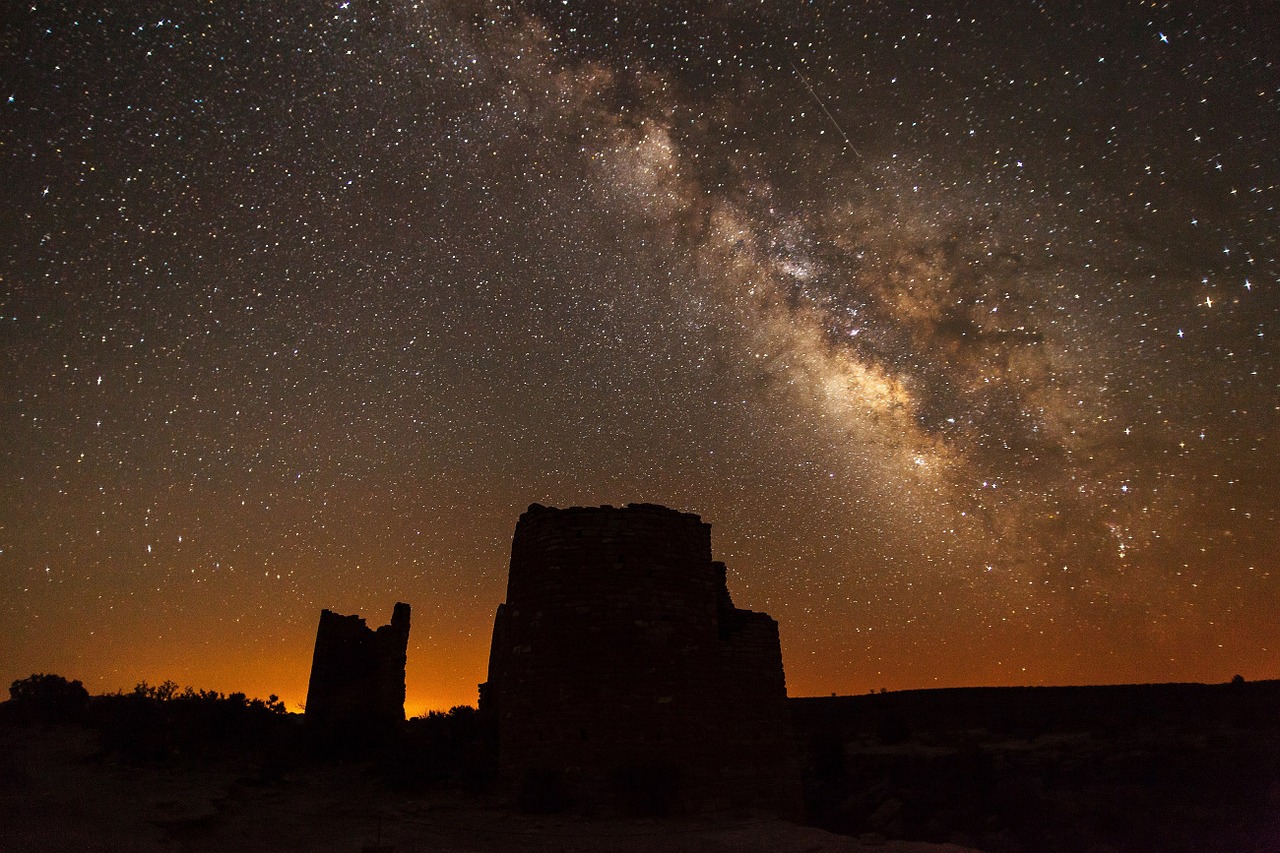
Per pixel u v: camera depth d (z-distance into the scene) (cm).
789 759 1303
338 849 897
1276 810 1788
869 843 946
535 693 1220
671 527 1314
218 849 873
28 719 1803
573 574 1256
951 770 2408
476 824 1060
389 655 2039
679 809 1135
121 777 1248
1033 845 1719
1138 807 1897
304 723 1831
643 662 1202
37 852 719
